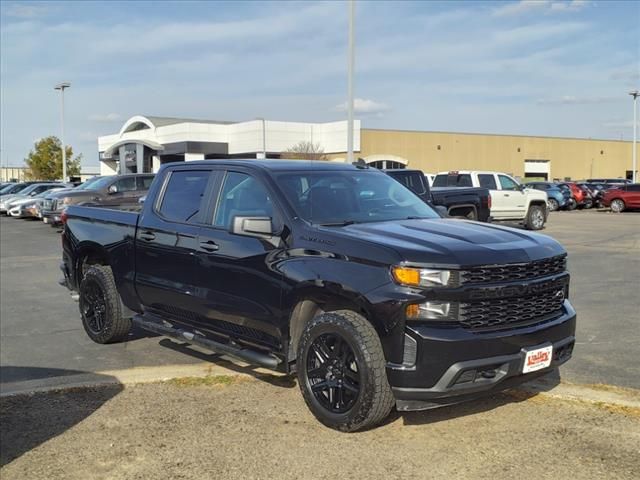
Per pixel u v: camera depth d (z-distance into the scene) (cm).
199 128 5938
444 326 423
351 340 441
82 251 734
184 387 567
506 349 435
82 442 452
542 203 2286
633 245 1691
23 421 492
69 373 618
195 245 576
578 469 402
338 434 458
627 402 514
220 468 409
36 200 2969
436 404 433
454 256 429
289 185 538
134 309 676
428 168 6600
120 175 2325
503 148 7162
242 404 523
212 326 574
